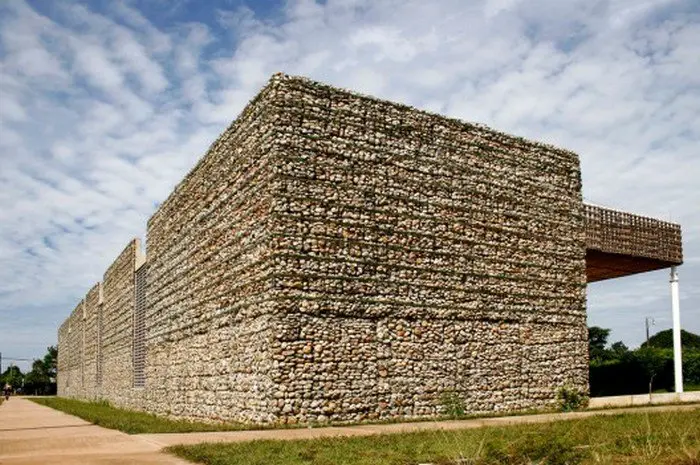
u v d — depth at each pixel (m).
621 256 28.77
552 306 24.23
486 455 9.95
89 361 55.41
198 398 23.66
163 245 30.27
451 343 21.28
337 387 18.73
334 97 20.23
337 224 19.58
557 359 23.97
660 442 10.80
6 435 14.99
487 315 22.34
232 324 21.06
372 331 19.69
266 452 10.79
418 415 20.05
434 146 22.11
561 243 25.00
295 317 18.47
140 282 35.91
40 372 115.81
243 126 21.22
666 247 30.11
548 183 25.05
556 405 23.39
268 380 18.14
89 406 39.47
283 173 19.00
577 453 10.11
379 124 20.98
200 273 24.52
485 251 22.70
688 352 38.28
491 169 23.42
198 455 10.47
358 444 11.79
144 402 32.06
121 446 12.26
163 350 29.00
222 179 22.83
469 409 21.17
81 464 9.72
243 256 20.52
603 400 24.86
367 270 19.91
